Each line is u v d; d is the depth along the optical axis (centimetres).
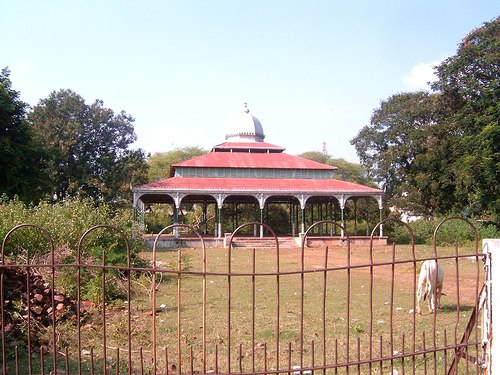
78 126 4278
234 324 921
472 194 3344
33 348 742
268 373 451
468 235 3209
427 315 1026
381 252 2823
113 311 996
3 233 1179
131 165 4516
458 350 513
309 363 685
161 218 4425
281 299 1212
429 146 3775
